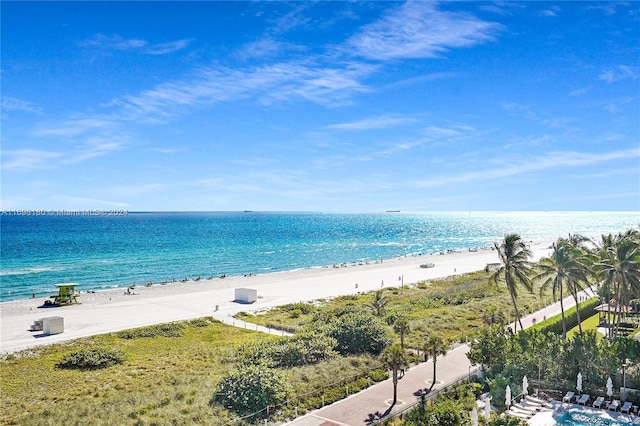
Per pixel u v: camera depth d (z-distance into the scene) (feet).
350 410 127.54
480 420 110.83
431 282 403.95
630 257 171.73
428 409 109.50
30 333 236.63
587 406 126.62
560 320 214.48
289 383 140.46
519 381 138.92
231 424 116.57
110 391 148.66
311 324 234.38
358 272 476.13
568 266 179.42
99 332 239.71
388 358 132.77
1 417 126.82
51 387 156.35
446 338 203.51
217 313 284.82
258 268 530.68
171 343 220.02
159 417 119.14
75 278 433.89
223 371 163.73
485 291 329.52
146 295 347.15
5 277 433.07
